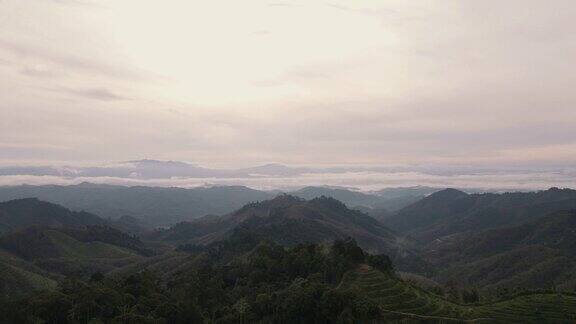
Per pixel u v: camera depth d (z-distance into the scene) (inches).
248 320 5344.5
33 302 5103.3
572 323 4805.6
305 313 4985.2
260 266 7012.8
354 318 4776.1
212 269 7711.6
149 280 6437.0
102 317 5024.6
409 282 6466.5
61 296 5275.6
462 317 4970.5
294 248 7416.3
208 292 6392.7
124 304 5315.0
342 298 4911.4
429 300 5487.2
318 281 5821.9
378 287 5797.2
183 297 5925.2
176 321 5083.7
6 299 5674.2
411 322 4845.0
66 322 5012.3
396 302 5383.9
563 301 5541.3
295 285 5713.6
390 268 6796.3
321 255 6820.9
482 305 5497.1
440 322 4837.6
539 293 5959.6
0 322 4709.6
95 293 5295.3
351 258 6683.1
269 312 5408.5
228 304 6043.3
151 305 5349.4
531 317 4970.5
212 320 5561.0
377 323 4790.8
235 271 7209.6
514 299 5693.9
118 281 6422.2
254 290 6259.8
